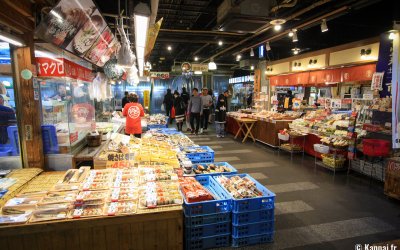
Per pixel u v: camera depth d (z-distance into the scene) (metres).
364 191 3.94
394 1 4.64
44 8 2.52
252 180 3.02
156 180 2.55
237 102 15.40
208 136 8.98
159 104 15.76
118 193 2.20
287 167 5.22
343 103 5.93
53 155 2.90
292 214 3.18
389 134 4.04
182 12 5.73
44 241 1.84
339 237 2.68
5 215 1.87
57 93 3.00
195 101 9.20
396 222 3.00
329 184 4.24
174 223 2.05
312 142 5.91
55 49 2.90
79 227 1.87
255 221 2.48
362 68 5.76
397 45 3.13
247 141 8.08
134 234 1.98
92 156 3.06
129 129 5.03
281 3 3.62
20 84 2.63
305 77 7.74
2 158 2.71
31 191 2.25
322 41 8.17
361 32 7.02
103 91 6.05
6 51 2.53
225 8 3.51
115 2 4.59
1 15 2.07
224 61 15.07
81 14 2.50
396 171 3.51
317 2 4.35
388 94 4.38
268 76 9.91
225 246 2.47
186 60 14.45
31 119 2.71
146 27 2.63
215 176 3.09
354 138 4.63
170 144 4.11
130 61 3.47
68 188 2.26
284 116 7.32
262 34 7.32
